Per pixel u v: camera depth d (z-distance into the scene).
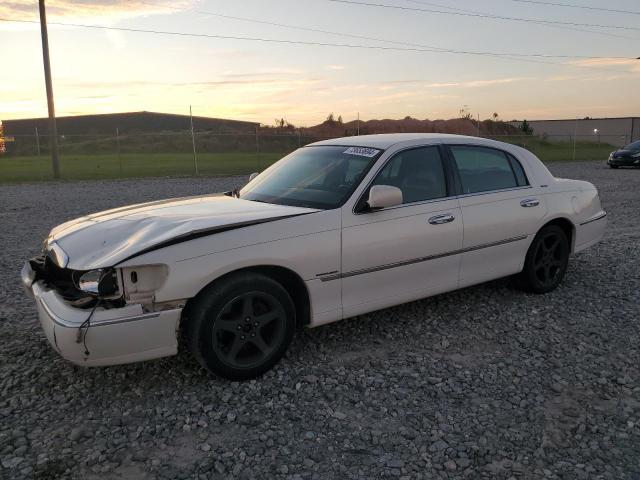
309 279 3.88
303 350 4.25
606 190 15.59
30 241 8.40
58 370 3.92
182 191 15.30
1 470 2.79
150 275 3.33
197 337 3.51
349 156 4.63
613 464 2.87
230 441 3.06
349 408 3.41
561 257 5.64
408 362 4.06
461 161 4.93
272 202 4.38
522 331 4.66
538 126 57.28
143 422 3.25
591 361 4.09
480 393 3.61
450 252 4.63
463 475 2.78
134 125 75.62
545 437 3.11
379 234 4.17
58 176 20.73
